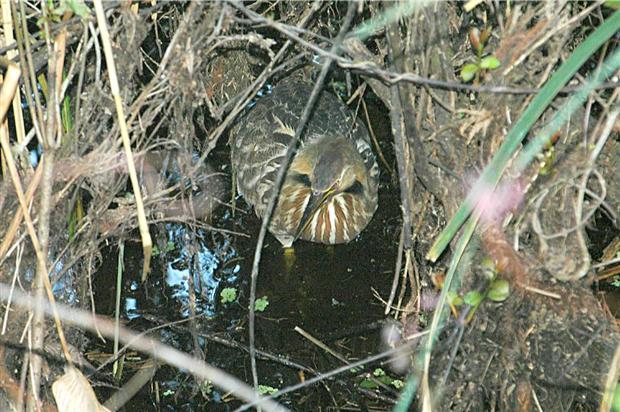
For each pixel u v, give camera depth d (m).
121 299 8.06
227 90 8.73
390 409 6.87
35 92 5.11
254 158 9.91
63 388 5.24
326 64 4.78
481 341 5.33
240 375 7.36
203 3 5.19
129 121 5.38
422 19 5.02
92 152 5.40
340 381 7.15
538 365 5.30
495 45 5.16
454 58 5.28
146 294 8.14
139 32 5.41
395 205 10.01
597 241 7.81
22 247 5.41
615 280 7.57
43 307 5.38
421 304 6.12
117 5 5.21
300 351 7.63
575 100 4.58
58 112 5.17
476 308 5.13
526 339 5.23
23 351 5.60
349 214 9.16
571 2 5.13
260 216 9.58
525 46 4.76
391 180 10.16
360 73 5.74
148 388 7.09
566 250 5.10
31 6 5.82
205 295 8.15
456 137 5.23
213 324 7.95
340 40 4.67
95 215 5.72
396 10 4.95
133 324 7.81
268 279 8.64
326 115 9.98
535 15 4.92
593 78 4.85
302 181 9.34
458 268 5.32
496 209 5.07
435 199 5.77
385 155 10.30
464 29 5.25
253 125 10.20
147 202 5.98
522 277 5.04
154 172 7.17
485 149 5.11
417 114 5.28
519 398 5.34
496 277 5.04
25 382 5.70
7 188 5.50
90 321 6.09
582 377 5.23
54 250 5.84
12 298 5.57
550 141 4.89
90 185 5.92
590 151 4.93
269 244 9.29
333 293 8.42
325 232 9.18
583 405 5.82
